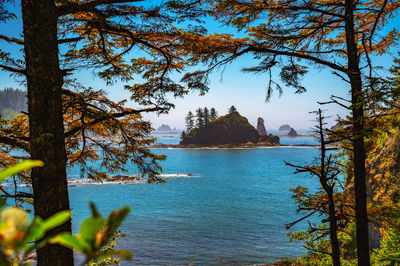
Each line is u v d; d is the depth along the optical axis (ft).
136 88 30.17
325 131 31.96
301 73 34.14
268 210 137.59
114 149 28.53
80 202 153.07
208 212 136.26
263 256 85.87
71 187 196.95
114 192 182.80
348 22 31.45
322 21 36.19
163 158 28.37
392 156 51.47
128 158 27.96
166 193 181.68
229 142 598.34
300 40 37.65
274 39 33.55
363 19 35.86
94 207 1.31
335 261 32.50
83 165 28.78
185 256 86.43
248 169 295.28
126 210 1.33
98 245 1.30
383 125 28.68
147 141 28.45
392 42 35.94
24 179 24.88
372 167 57.47
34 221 1.19
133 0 19.13
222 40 31.37
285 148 581.94
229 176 251.19
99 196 171.01
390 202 47.91
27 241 1.15
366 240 31.76
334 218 32.94
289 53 32.01
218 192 183.32
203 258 85.10
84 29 25.88
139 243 96.12
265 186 201.46
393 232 37.17
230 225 116.47
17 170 1.59
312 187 192.44
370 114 29.30
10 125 25.84
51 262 16.19
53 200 16.85
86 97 24.98
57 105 17.35
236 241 99.04
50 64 17.11
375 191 55.01
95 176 29.07
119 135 28.43
